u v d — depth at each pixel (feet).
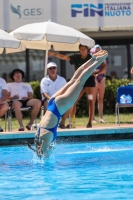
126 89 62.18
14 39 57.41
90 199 26.03
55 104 38.88
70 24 89.30
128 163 38.83
